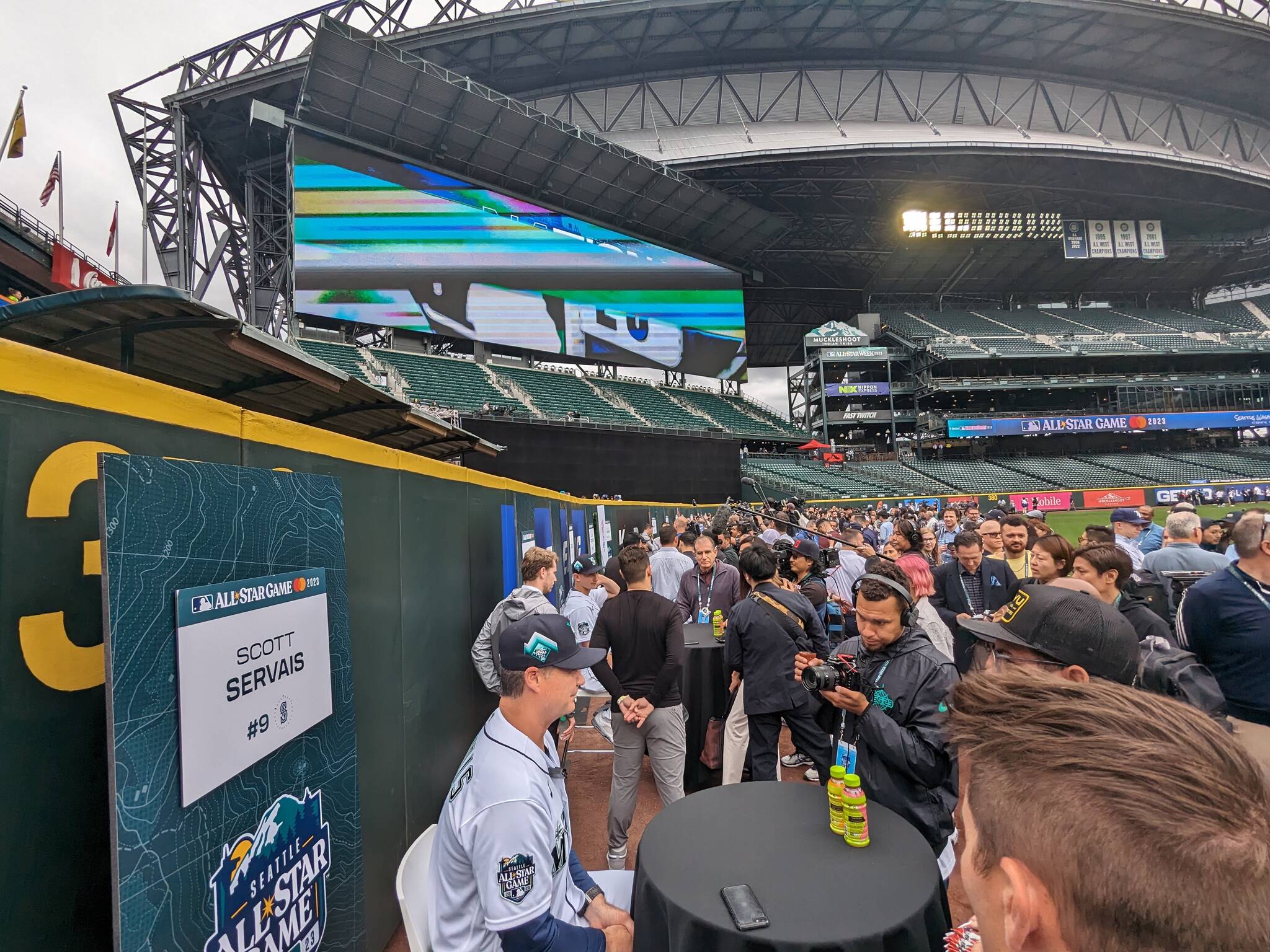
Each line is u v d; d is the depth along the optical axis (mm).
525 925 1480
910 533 5113
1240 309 48625
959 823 2977
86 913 1187
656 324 30375
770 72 34312
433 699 3338
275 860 1491
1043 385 39469
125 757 1049
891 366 42469
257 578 1495
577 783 4652
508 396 23438
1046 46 34219
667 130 33375
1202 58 35156
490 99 21688
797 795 2281
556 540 8148
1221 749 599
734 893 1600
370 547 2617
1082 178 38594
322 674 1808
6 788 1039
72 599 1204
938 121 36062
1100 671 1994
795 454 38844
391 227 22406
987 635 2242
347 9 23203
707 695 4406
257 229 23953
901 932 1490
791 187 37469
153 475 1186
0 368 1064
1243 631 2754
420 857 1875
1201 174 37625
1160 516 28328
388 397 3488
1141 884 519
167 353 2705
